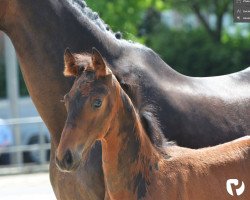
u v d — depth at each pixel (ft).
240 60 85.30
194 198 23.41
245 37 88.22
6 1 24.95
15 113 74.08
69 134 21.67
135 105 23.82
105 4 75.77
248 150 24.39
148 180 23.48
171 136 24.75
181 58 86.84
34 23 25.02
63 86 25.11
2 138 66.59
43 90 25.31
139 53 25.32
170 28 91.97
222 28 89.61
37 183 57.11
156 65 25.48
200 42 87.51
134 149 23.35
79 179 24.57
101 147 24.18
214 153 24.17
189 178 23.54
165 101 24.82
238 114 25.90
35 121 64.80
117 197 23.48
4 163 69.92
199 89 25.89
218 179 23.72
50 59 25.11
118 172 23.29
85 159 23.82
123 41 25.62
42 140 64.13
